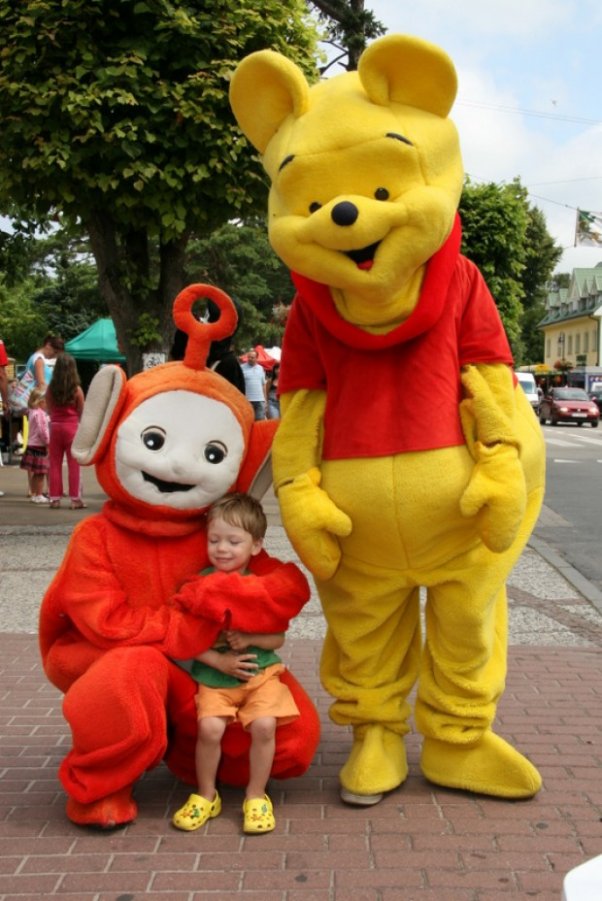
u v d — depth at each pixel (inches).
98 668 120.5
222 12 290.0
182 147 285.0
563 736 158.2
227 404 130.1
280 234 111.0
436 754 135.9
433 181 112.0
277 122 120.4
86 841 121.7
